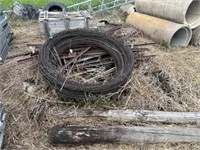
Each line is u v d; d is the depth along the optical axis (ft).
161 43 6.49
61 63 4.87
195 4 6.84
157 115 4.16
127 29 6.95
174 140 3.81
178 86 4.89
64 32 5.05
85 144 3.74
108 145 3.75
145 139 3.76
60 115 4.10
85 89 4.19
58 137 3.67
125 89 4.60
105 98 4.33
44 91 4.53
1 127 3.50
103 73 4.80
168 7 6.61
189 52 6.31
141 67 5.20
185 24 6.36
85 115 4.11
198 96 4.75
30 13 8.73
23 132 3.94
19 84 4.75
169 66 5.47
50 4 8.57
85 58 5.00
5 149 3.68
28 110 4.23
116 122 4.11
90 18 6.76
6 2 9.79
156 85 4.85
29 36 7.27
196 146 3.79
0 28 5.24
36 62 5.10
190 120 4.16
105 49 5.04
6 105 4.33
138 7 7.83
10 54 5.98
